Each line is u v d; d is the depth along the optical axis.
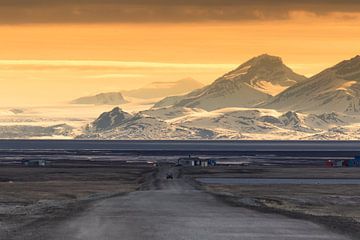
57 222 118.25
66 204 171.88
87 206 163.00
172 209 154.25
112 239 92.56
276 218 131.38
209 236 98.69
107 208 155.88
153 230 105.44
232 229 109.12
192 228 109.75
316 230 108.75
